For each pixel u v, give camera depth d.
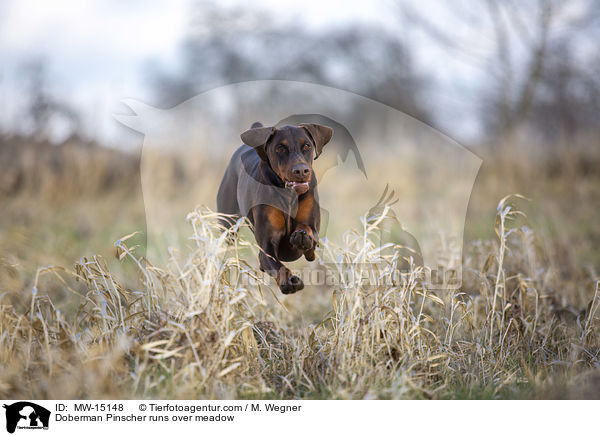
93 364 3.31
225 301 3.44
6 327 3.71
